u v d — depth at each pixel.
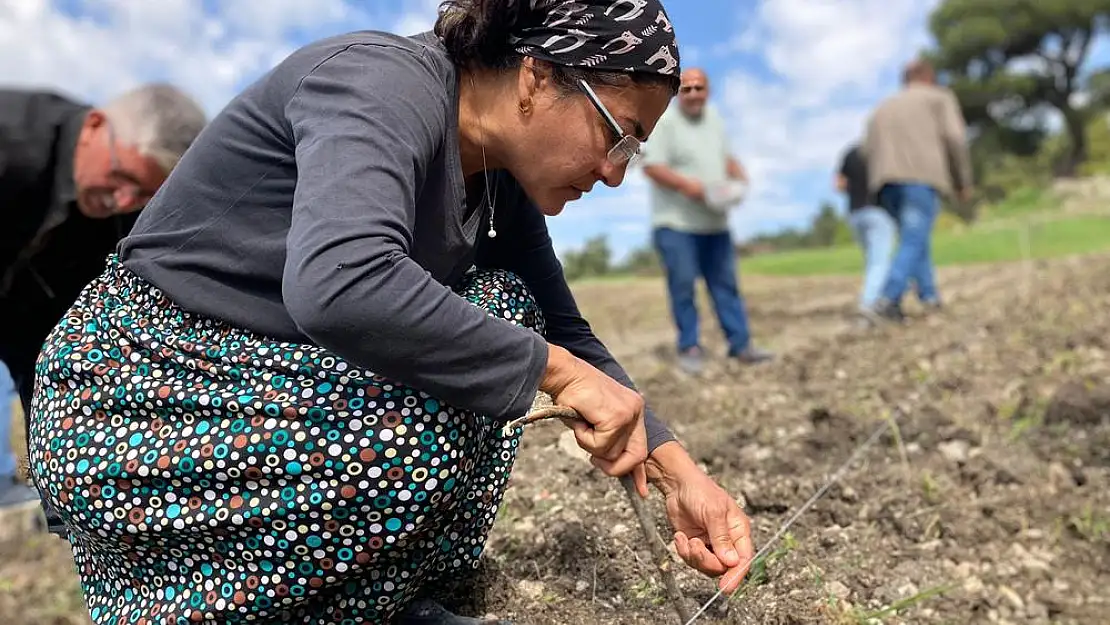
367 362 1.21
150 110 1.91
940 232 18.92
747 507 2.37
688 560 1.62
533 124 1.42
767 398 3.77
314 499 1.30
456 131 1.41
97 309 1.49
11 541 3.56
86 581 1.59
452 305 1.21
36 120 1.89
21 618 2.91
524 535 2.15
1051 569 2.22
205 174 1.40
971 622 1.99
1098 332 4.42
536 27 1.37
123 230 2.08
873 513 2.37
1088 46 44.12
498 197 1.63
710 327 7.34
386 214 1.20
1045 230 14.80
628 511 2.19
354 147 1.22
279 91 1.34
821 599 1.94
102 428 1.39
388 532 1.34
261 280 1.39
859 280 10.69
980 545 2.29
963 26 45.41
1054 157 43.09
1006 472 2.64
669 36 1.40
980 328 5.17
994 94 44.88
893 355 4.60
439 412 1.30
